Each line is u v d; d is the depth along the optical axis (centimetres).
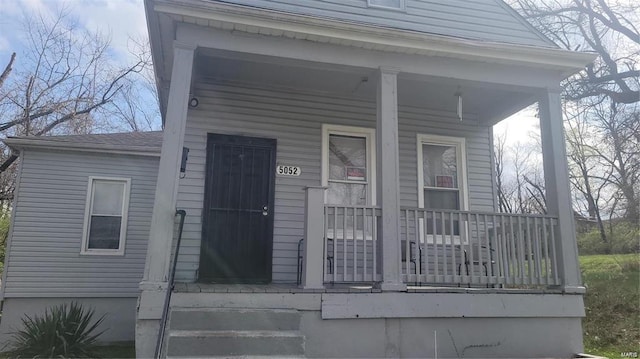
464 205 709
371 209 511
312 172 661
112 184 915
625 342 836
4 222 1688
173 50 511
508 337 513
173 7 468
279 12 492
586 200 1973
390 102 535
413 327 491
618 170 1695
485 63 572
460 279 519
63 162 896
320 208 497
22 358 604
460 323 504
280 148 656
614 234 1673
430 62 559
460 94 638
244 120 649
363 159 689
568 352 525
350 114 690
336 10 605
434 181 718
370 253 654
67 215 881
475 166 732
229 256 611
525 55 566
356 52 537
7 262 841
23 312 838
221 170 631
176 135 465
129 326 875
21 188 870
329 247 636
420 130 718
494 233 545
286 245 633
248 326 440
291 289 476
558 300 531
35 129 1786
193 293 444
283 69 608
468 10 651
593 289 1133
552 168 573
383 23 618
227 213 622
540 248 548
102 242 894
